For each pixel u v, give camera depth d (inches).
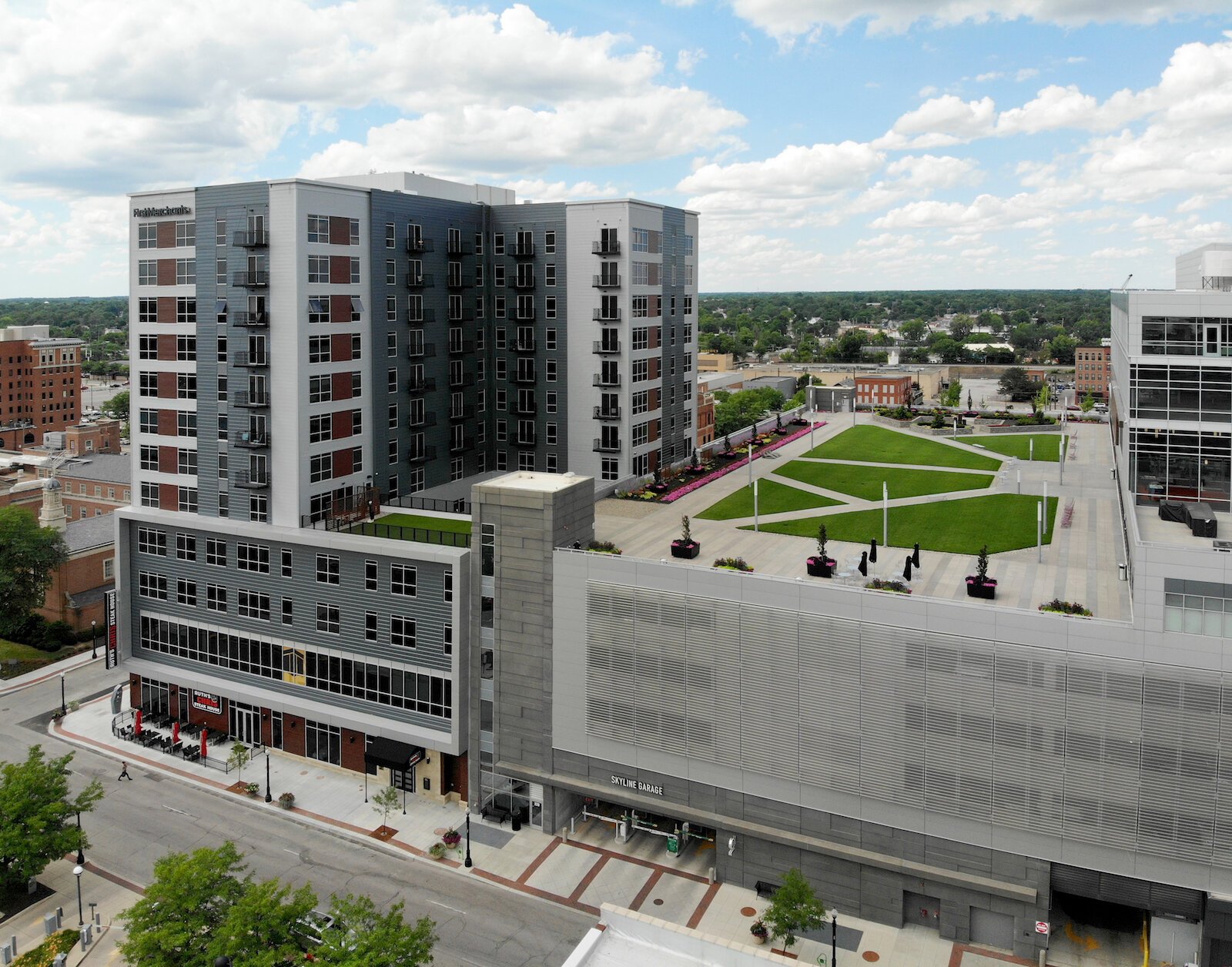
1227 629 1633.9
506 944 1923.0
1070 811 1764.3
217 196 2748.5
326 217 2748.5
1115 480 3181.6
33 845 2034.9
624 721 2188.7
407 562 2484.0
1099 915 1958.7
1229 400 2166.6
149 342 2935.5
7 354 7844.5
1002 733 1800.0
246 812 2452.0
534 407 3442.4
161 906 1753.2
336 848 2282.2
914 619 1846.7
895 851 1925.4
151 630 3024.1
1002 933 1868.8
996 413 5103.3
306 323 2696.9
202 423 2854.3
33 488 5251.0
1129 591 2062.0
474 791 2425.0
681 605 2086.6
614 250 3213.6
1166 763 1688.0
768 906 2031.3
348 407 2881.4
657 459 3531.0
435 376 3245.6
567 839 2309.3
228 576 2827.3
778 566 2292.1
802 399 7613.2
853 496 3093.0
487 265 3459.6
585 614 2209.6
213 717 2913.4
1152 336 2219.5
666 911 2021.4
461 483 3376.0
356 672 2618.1
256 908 1684.3
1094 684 1720.0
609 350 3275.1
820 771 1969.7
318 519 2797.7
